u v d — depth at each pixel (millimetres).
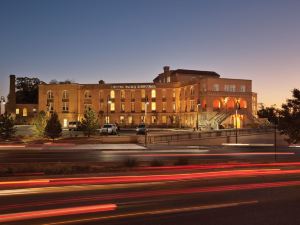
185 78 96938
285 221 10625
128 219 10711
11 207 12078
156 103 91062
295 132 24734
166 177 19047
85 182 17375
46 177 18375
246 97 79750
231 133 53594
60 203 12758
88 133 52156
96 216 10992
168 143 49094
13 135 49562
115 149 37531
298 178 19250
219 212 11664
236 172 21062
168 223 10320
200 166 23172
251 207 12406
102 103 93250
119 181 17734
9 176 18375
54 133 46250
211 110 76250
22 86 126625
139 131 62031
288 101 25375
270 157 31312
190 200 13484
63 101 94000
